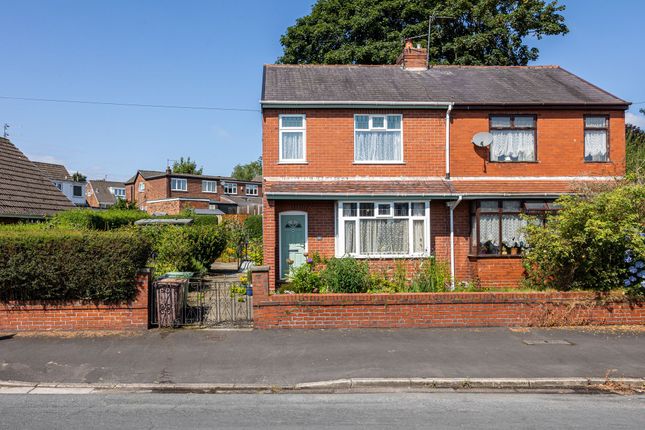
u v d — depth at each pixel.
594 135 16.00
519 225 14.62
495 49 25.56
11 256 9.20
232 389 7.09
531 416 6.04
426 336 9.38
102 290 9.39
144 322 9.60
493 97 16.14
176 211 48.91
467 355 8.34
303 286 10.72
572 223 10.35
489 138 15.27
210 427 5.61
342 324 9.87
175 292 9.79
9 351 8.38
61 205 19.50
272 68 18.19
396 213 14.84
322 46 27.70
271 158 15.20
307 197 14.25
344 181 15.27
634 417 6.03
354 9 27.42
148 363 7.92
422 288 11.01
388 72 18.31
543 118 15.82
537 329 9.91
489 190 15.20
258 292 9.79
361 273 10.82
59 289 9.41
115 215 23.66
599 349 8.68
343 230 14.71
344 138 15.41
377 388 7.18
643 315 10.22
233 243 23.03
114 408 6.24
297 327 9.82
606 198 10.23
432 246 15.04
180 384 7.14
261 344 8.84
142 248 9.72
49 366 7.75
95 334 9.33
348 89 16.44
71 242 9.36
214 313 10.83
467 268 15.05
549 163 15.75
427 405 6.43
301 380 7.30
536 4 25.61
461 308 10.04
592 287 10.59
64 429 5.52
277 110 15.29
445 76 18.11
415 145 15.58
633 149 22.53
